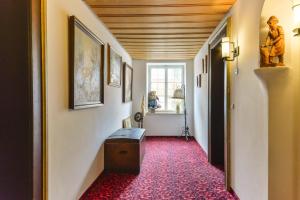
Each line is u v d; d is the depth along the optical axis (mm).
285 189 1850
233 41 2828
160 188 3074
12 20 1594
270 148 1874
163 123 6938
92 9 2945
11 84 1606
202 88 5195
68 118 2293
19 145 1621
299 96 1789
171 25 3621
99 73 3229
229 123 2977
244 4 2436
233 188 2865
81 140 2654
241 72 2555
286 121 1837
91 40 2881
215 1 2707
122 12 3045
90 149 2977
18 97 1606
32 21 1614
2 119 1616
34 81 1639
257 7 2090
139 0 2668
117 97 4570
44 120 1749
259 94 2086
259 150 2092
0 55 1601
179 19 3348
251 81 2262
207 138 4598
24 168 1627
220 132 4172
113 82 4074
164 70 7047
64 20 2215
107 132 3809
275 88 1845
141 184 3215
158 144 5895
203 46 4984
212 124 4176
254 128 2205
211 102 4164
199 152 5051
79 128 2588
